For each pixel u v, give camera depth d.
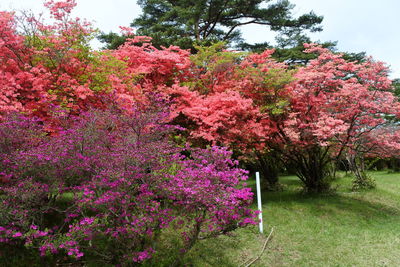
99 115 5.52
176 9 17.34
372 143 9.92
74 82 6.87
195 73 11.53
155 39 16.86
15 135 5.03
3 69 6.70
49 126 6.00
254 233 6.98
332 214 8.76
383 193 11.87
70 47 7.22
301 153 11.20
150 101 5.84
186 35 19.20
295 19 19.64
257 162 13.49
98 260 4.89
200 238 4.99
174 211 4.90
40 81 6.68
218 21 20.03
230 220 4.82
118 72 8.31
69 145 4.79
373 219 8.48
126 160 4.46
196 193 4.29
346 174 16.52
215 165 4.96
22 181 4.57
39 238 4.51
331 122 8.78
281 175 19.25
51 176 4.71
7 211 4.30
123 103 6.37
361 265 5.70
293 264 5.71
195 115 8.86
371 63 9.45
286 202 9.96
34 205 4.79
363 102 8.87
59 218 5.80
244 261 5.71
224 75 11.12
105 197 4.20
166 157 5.01
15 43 6.86
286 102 9.64
